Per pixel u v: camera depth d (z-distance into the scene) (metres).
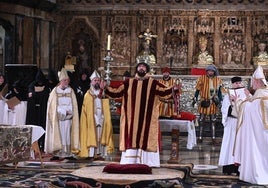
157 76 18.25
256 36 22.70
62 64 22.84
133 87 10.72
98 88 13.46
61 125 13.06
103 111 13.47
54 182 9.25
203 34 22.75
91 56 22.98
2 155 11.05
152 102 10.69
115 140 17.84
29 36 20.86
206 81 17.03
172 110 14.20
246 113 10.47
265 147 10.29
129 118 10.70
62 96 13.13
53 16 22.77
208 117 19.05
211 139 17.78
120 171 9.45
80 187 9.03
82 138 13.23
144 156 10.70
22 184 9.77
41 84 14.19
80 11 22.95
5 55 19.92
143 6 22.88
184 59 22.73
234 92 11.43
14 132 11.38
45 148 13.05
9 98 14.97
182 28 22.75
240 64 22.62
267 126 10.20
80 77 15.24
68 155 13.38
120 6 22.91
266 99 10.36
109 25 22.94
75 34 23.05
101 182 8.98
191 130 13.03
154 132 10.69
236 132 10.62
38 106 14.10
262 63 21.86
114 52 22.80
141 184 8.84
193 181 10.38
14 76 15.66
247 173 10.34
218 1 22.75
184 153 14.97
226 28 22.69
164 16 22.78
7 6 19.47
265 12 22.55
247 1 22.67
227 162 11.37
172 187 8.80
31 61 21.03
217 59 22.62
